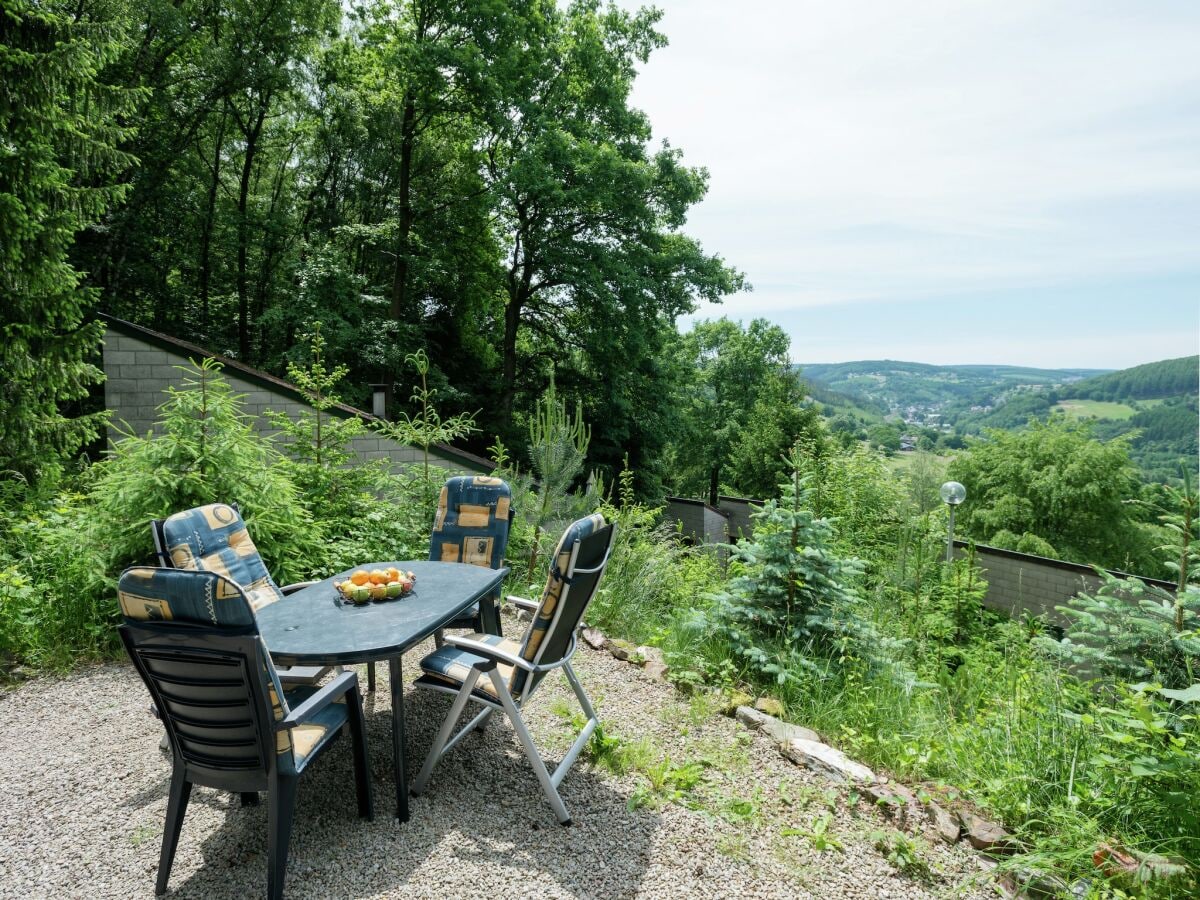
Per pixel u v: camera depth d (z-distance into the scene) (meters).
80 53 7.14
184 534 3.39
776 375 28.02
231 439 5.11
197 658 2.17
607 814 2.85
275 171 24.33
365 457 10.52
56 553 4.77
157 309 20.06
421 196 22.16
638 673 4.45
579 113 20.33
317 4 19.53
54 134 7.44
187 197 19.33
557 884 2.38
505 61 17.80
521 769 3.20
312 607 3.13
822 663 4.32
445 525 4.64
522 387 23.09
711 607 4.94
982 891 2.45
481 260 22.34
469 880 2.39
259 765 2.26
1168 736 2.86
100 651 4.54
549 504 6.38
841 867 2.56
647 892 2.36
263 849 2.57
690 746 3.49
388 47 18.84
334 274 18.47
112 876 2.41
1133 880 2.34
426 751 3.36
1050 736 3.21
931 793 3.11
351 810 2.83
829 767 3.25
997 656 5.73
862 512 9.66
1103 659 4.00
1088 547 24.05
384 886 2.35
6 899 2.27
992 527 25.69
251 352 21.45
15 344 6.80
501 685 2.81
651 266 20.08
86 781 3.04
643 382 22.00
